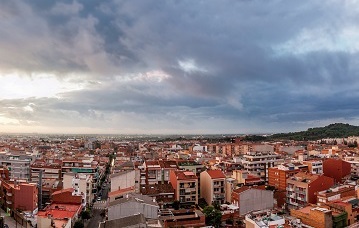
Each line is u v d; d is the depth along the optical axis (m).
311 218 113.25
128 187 160.50
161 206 145.00
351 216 116.81
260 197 144.00
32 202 140.00
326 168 193.50
